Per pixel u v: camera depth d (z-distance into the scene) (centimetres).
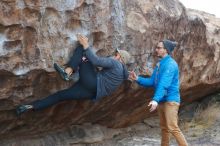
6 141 555
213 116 902
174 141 766
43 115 538
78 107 578
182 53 680
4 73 432
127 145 720
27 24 421
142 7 574
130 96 645
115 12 514
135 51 562
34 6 420
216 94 968
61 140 632
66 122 613
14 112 495
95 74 468
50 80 480
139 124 812
